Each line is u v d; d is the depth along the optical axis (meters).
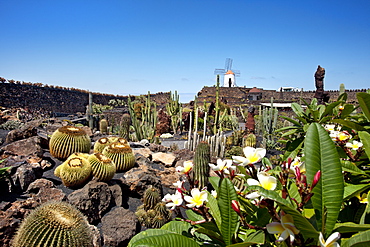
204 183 5.38
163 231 1.46
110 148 6.07
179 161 7.57
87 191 4.24
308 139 1.29
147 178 5.34
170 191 5.90
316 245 1.14
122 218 4.17
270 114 14.61
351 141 2.15
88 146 6.44
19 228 2.99
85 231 3.10
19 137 7.30
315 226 1.27
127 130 11.20
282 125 17.98
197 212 1.53
